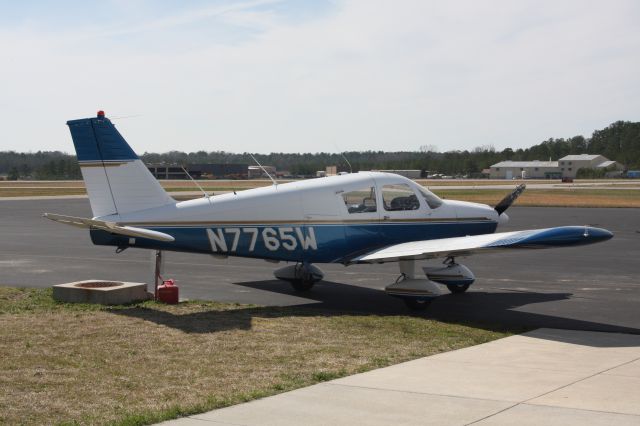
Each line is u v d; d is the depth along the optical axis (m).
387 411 6.39
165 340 9.52
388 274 16.77
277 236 12.70
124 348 9.05
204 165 130.50
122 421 6.12
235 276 16.36
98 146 11.91
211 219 12.30
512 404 6.59
